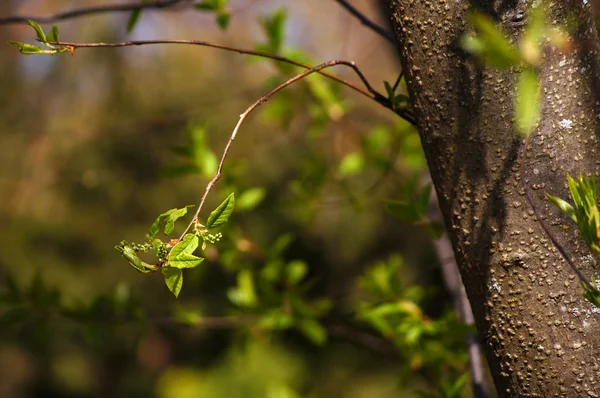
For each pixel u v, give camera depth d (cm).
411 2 162
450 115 161
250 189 267
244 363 291
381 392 932
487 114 160
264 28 289
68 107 793
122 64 753
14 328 406
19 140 795
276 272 270
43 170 827
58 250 970
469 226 161
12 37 799
